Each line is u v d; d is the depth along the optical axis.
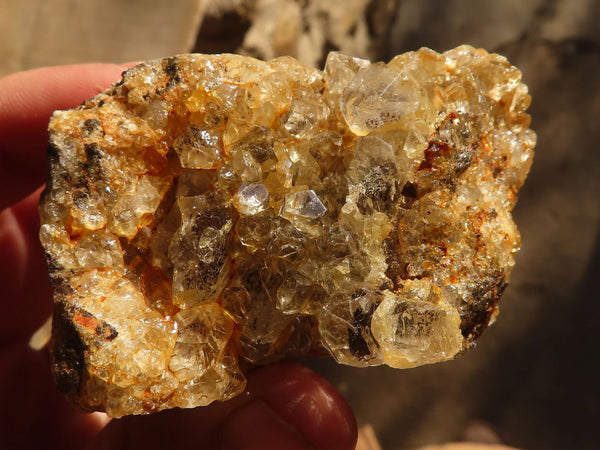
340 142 0.08
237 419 0.09
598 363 0.22
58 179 0.07
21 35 0.18
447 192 0.08
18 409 0.12
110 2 0.18
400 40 0.22
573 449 0.22
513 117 0.09
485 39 0.23
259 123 0.08
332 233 0.08
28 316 0.13
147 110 0.08
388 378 0.23
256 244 0.08
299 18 0.17
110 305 0.07
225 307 0.08
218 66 0.08
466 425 0.22
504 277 0.09
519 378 0.22
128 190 0.08
